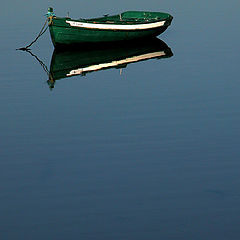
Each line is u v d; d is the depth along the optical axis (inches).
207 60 2007.9
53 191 1159.0
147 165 1249.4
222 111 1529.3
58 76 1945.1
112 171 1230.3
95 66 2080.5
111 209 1087.0
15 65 2076.8
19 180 1208.2
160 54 2166.6
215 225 1025.5
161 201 1107.9
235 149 1306.6
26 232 1023.6
